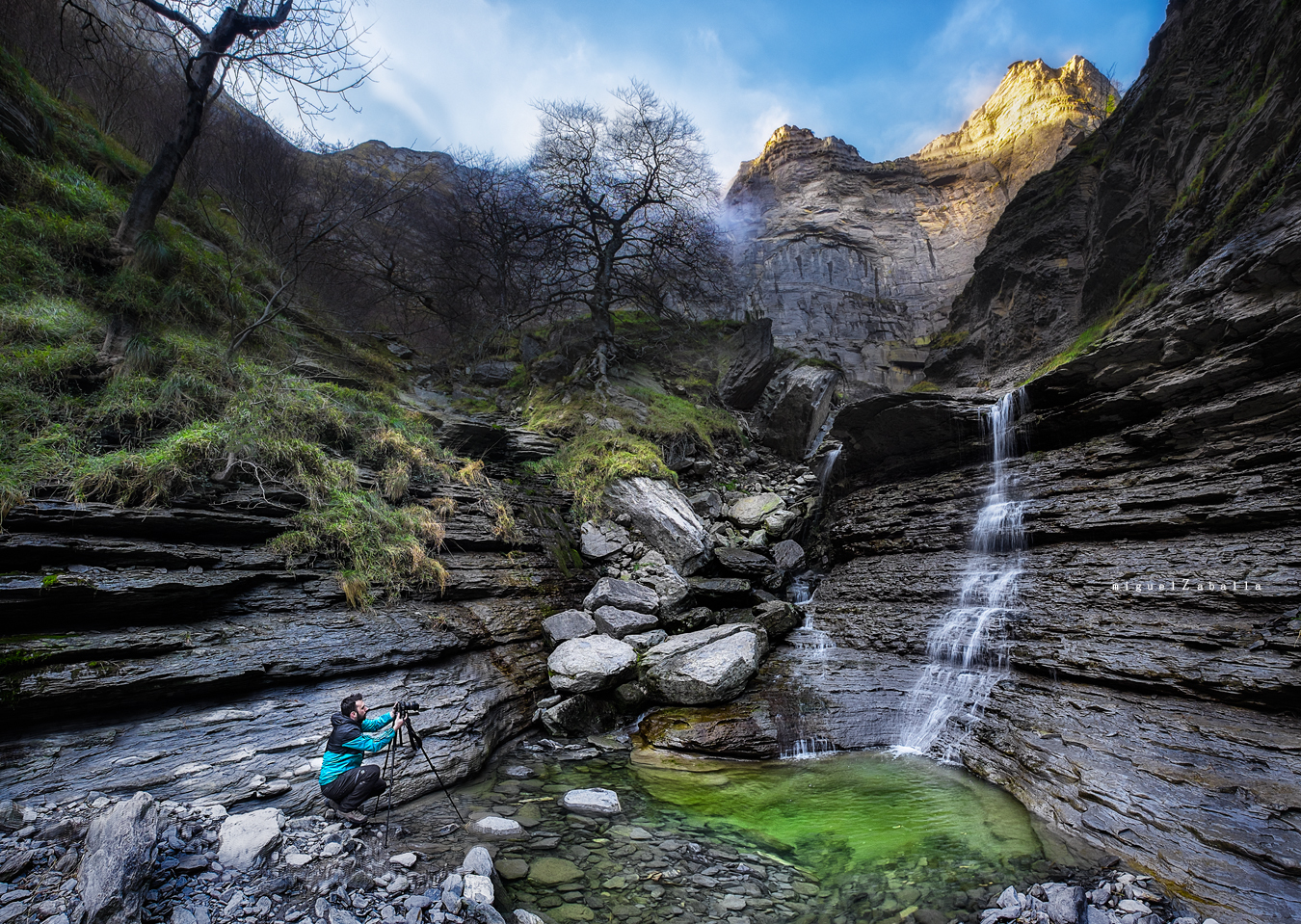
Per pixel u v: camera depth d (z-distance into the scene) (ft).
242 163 54.44
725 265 70.33
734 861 15.03
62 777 13.85
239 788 15.46
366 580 23.75
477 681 23.59
